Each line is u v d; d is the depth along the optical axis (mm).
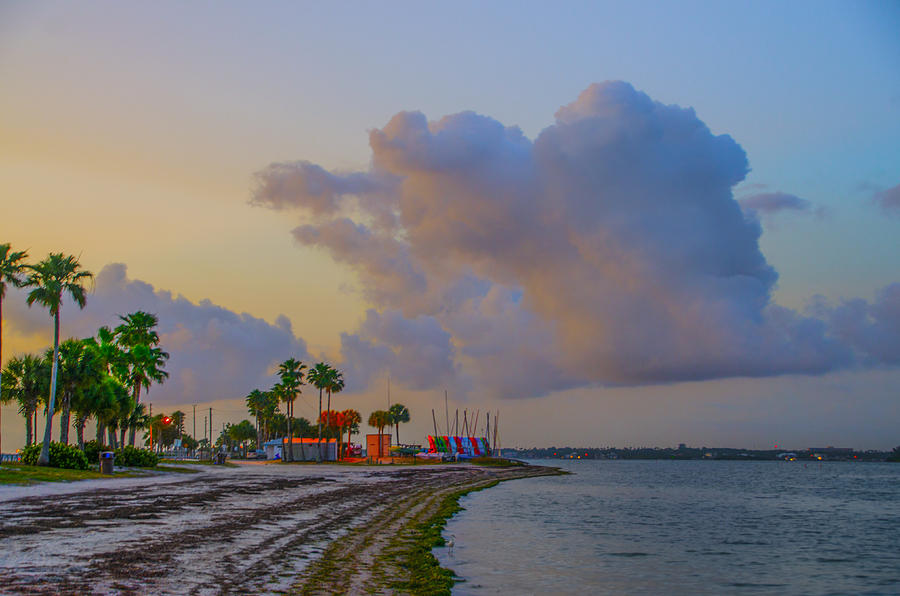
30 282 56656
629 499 68625
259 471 78000
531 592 20500
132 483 47281
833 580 26094
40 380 63438
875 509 62656
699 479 141500
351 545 24422
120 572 16047
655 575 25469
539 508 52750
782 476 174125
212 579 16188
